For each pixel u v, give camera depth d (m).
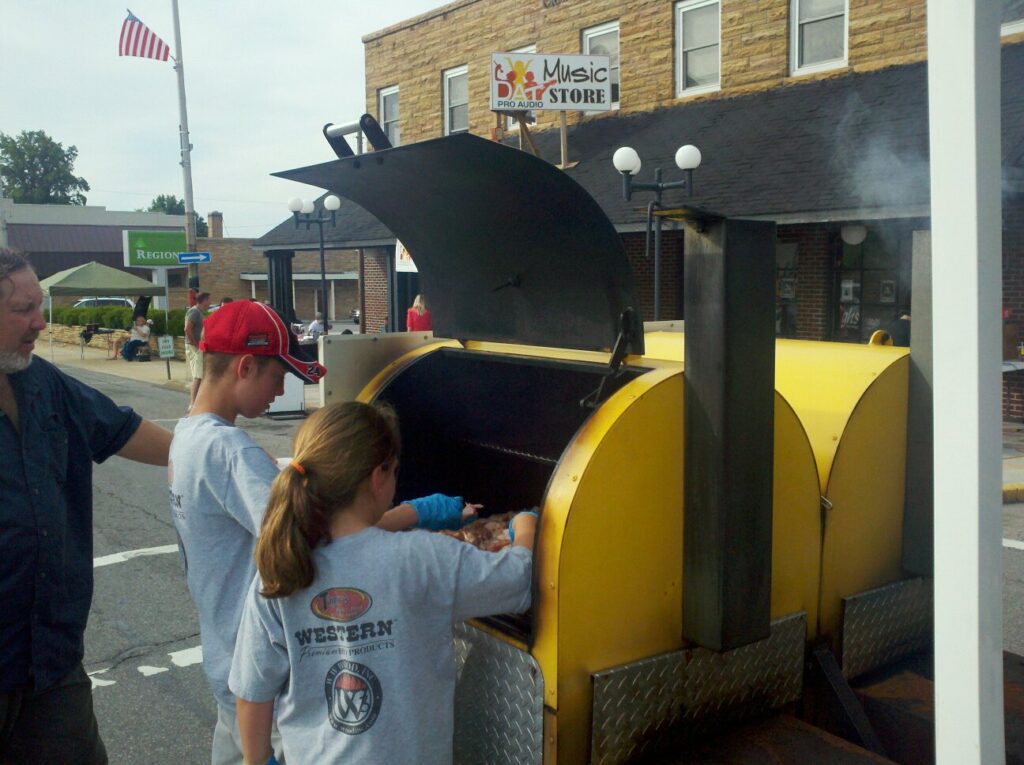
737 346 2.01
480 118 18.78
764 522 2.11
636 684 2.08
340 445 1.75
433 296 3.09
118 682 4.47
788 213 10.50
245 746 1.85
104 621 5.24
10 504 2.10
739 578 2.08
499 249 2.61
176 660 4.72
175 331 25.44
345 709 1.74
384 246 18.14
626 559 2.06
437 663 1.80
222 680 2.21
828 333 13.70
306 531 1.73
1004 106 9.67
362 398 3.05
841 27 13.16
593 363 2.51
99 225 57.88
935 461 1.46
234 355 2.24
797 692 2.41
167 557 6.47
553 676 1.97
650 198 12.44
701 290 2.03
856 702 2.40
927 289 2.62
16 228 54.62
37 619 2.15
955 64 1.41
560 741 1.99
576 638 1.99
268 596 1.73
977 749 1.43
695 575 2.10
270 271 21.94
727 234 1.97
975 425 1.41
